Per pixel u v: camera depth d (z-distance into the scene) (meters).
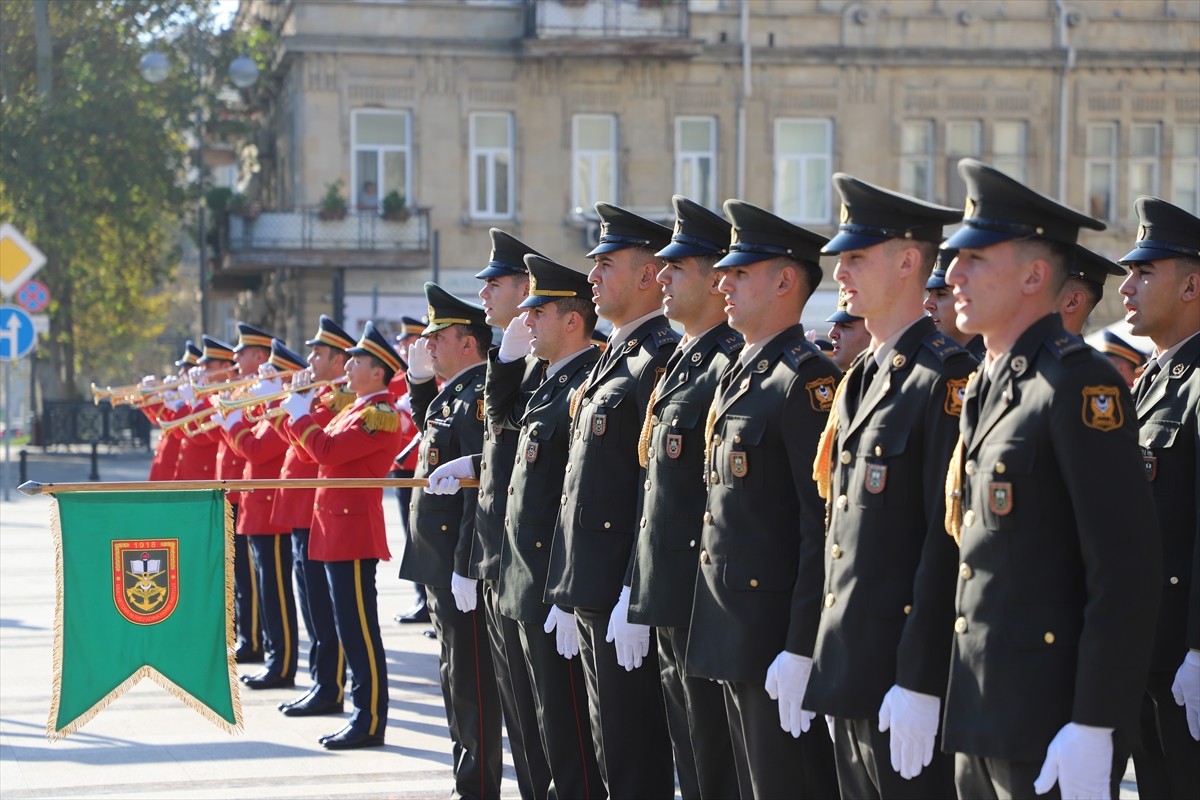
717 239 6.05
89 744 8.93
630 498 6.41
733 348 5.93
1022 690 4.24
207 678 7.12
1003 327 4.46
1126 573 4.12
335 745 8.80
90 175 33.81
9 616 12.96
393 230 32.97
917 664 4.57
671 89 33.41
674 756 6.64
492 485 7.29
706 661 5.45
